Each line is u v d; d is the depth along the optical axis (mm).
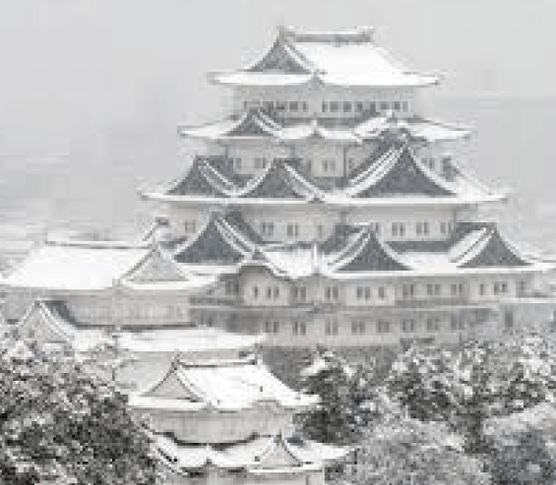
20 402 197125
